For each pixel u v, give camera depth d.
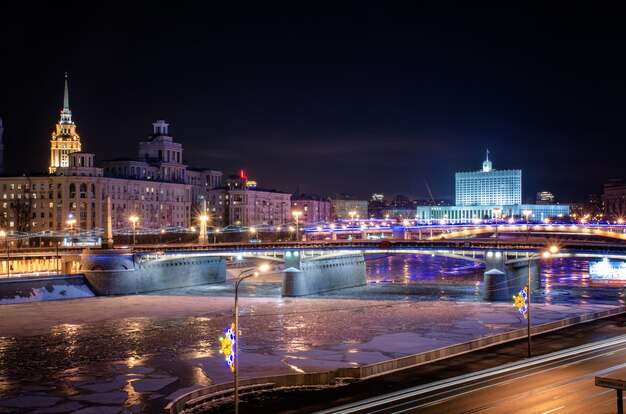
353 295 180.00
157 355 108.25
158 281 190.38
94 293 177.38
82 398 85.56
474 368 90.06
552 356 96.50
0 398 85.75
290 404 75.50
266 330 128.12
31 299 165.00
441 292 185.00
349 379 85.00
